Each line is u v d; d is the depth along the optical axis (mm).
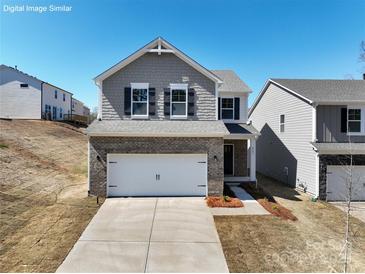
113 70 13383
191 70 13828
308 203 13250
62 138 27219
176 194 13062
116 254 7492
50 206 10984
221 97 16984
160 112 13727
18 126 25750
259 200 12617
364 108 14766
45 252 7449
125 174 12891
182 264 7055
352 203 13641
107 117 13523
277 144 19062
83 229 9016
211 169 13062
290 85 17859
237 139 16797
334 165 14219
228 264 7102
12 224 8891
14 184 12547
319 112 14617
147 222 9781
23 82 34562
